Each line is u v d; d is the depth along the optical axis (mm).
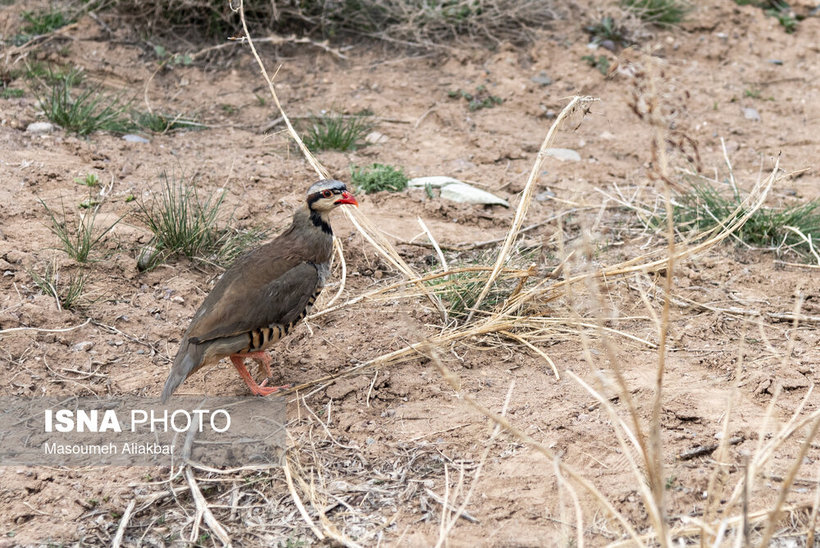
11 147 14047
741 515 7426
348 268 12328
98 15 18438
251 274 9398
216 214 12742
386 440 9188
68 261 11445
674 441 9008
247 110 16812
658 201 14336
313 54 18641
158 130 15742
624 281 12070
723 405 9578
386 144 16062
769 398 9695
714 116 17594
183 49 18250
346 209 11898
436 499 8352
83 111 15219
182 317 11000
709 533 7117
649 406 9555
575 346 10773
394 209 13914
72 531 8031
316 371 10281
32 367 10008
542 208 14289
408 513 8211
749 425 9188
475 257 12641
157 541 7973
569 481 8492
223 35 18625
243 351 9602
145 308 11086
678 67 19188
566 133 16766
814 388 9836
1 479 8547
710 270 12531
